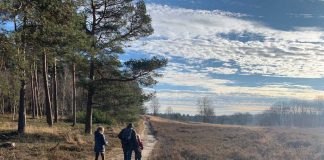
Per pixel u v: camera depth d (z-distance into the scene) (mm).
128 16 37031
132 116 52062
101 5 36438
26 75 22188
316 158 24406
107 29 36781
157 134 51156
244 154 26219
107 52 37156
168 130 61406
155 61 36406
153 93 40719
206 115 165000
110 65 37469
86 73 38750
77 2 21562
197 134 52531
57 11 20188
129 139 21031
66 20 21156
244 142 36844
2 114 63562
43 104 74938
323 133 50219
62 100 78500
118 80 37781
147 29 37531
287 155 25844
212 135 50031
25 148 24141
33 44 21078
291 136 43625
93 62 37062
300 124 136625
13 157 20844
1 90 20484
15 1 18625
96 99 39031
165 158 25344
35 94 61656
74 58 31359
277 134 47938
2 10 18719
